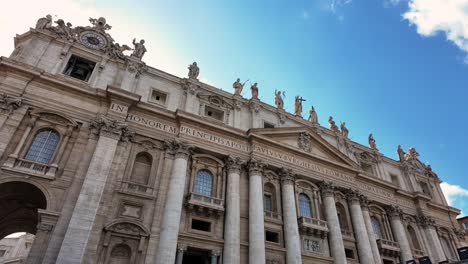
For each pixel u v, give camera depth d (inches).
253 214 1077.8
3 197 920.9
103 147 949.8
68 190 864.3
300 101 1675.7
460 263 938.7
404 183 1776.6
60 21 1170.0
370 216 1466.5
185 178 1047.6
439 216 1761.8
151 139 1081.4
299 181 1298.0
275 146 1310.3
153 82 1237.7
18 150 860.6
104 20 1273.4
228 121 1320.1
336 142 1631.4
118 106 1055.0
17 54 1051.9
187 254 1029.2
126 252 868.0
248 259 1011.3
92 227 826.8
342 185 1408.7
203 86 1347.2
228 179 1138.0
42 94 978.7
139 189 970.1
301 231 1176.8
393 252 1373.0
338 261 1150.3
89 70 1168.2
